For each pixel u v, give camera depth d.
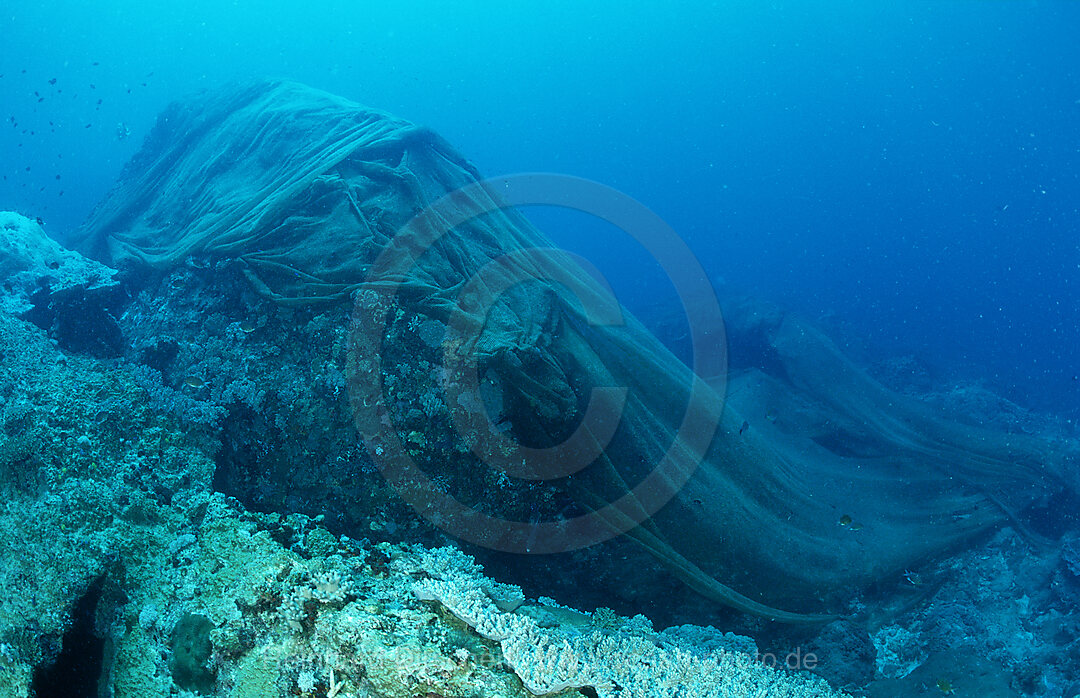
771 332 11.91
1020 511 7.57
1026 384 19.72
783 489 6.72
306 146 6.66
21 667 2.92
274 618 3.46
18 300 6.05
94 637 3.36
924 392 15.22
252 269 5.48
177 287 5.94
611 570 5.68
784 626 6.09
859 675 5.70
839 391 9.75
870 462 8.34
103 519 3.83
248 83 8.40
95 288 6.05
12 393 4.43
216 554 3.88
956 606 6.75
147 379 5.25
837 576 6.30
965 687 5.34
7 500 3.72
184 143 8.12
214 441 4.95
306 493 4.97
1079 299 44.03
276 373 5.17
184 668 3.43
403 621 3.31
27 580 3.24
